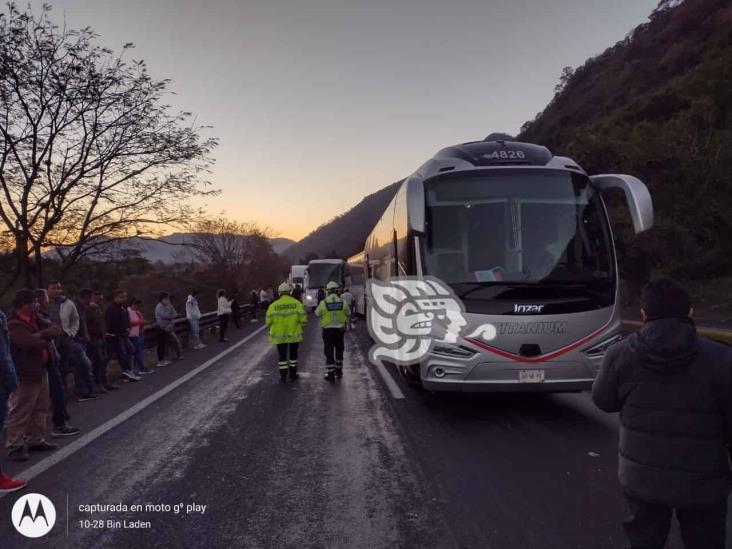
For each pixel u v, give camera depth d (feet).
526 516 14.42
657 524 9.13
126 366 36.14
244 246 166.50
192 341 54.85
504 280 23.34
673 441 8.65
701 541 8.86
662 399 8.77
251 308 93.50
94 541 13.60
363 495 16.03
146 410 27.35
